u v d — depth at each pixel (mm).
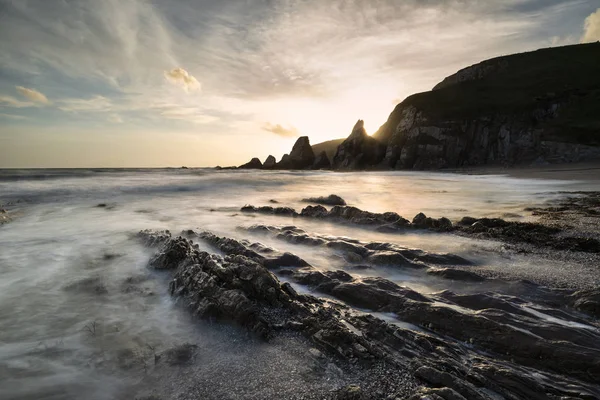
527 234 11141
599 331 5195
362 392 4031
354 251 9328
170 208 18484
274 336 5355
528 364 4680
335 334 5102
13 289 7109
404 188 30188
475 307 6109
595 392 4105
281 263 8406
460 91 77562
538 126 56938
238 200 22203
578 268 8156
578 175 34062
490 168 54156
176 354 4848
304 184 35219
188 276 7094
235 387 4203
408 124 72750
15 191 23422
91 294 6922
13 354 4840
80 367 4578
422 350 4918
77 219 15000
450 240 11117
